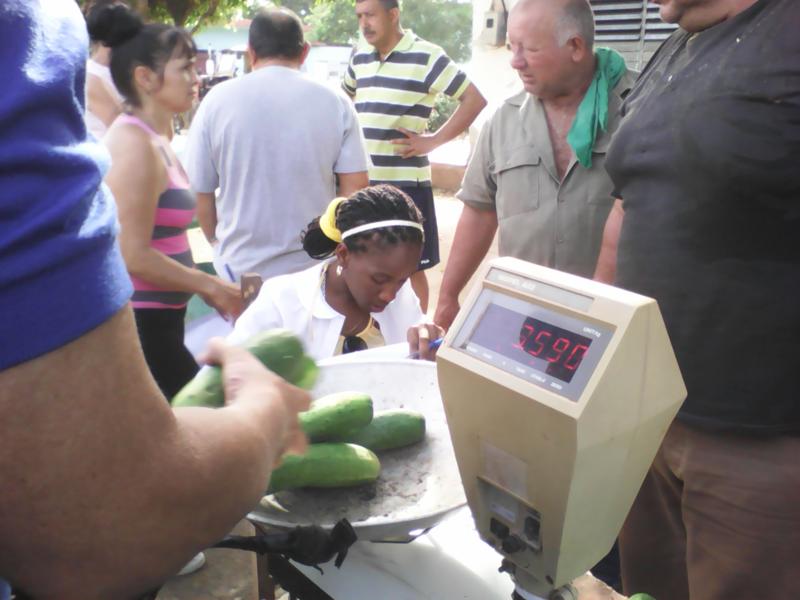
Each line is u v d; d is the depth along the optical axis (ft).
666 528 5.44
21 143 1.71
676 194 4.67
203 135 9.09
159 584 2.27
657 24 12.13
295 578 3.68
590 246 7.47
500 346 2.77
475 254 8.63
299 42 8.98
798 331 4.39
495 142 8.06
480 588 3.39
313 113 8.80
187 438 2.10
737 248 4.45
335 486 3.39
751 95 4.26
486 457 2.93
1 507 1.82
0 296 1.69
